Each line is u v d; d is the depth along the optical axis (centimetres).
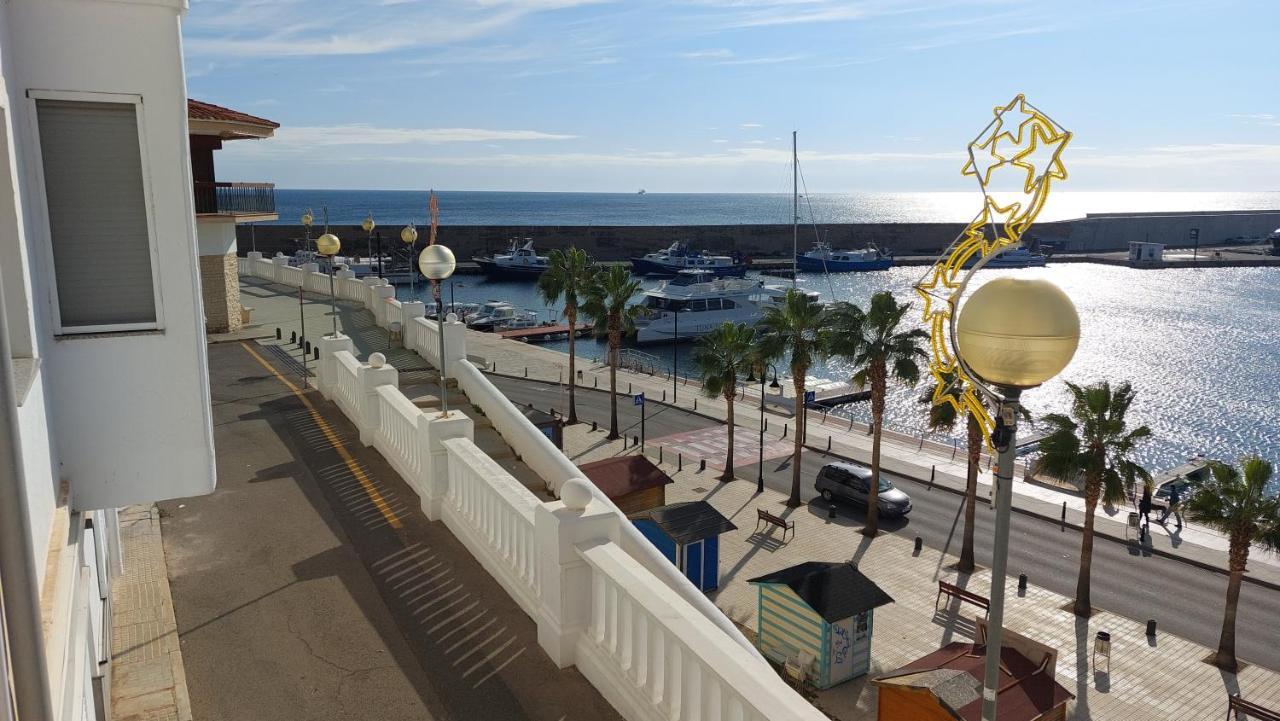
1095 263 17562
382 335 2223
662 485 3105
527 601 711
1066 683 2239
